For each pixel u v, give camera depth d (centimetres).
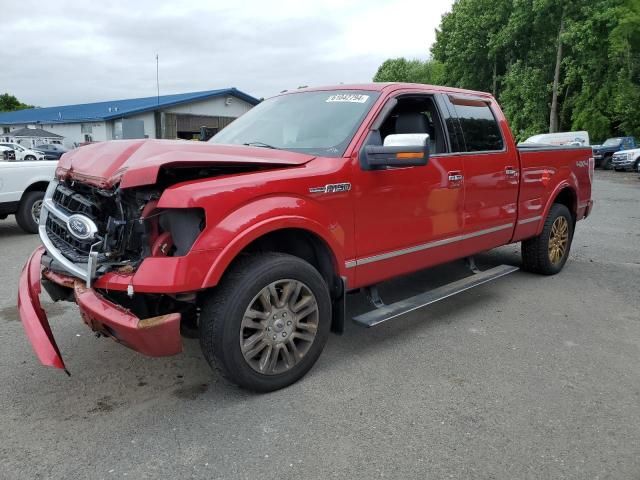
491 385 358
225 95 4200
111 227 312
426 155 349
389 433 301
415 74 6378
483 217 496
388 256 405
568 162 623
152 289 288
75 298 336
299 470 269
